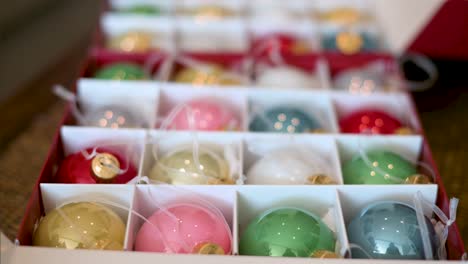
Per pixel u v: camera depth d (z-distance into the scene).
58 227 0.47
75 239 0.46
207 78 0.63
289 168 0.53
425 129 0.67
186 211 0.49
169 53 0.66
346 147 0.56
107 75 0.63
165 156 0.54
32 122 0.68
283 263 0.43
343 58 0.67
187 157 0.52
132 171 0.53
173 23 0.72
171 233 0.47
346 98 0.62
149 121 0.60
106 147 0.55
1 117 0.69
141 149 0.56
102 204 0.50
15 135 0.66
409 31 0.66
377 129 0.58
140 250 0.48
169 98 0.62
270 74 0.65
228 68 0.67
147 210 0.51
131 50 0.68
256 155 0.57
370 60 0.67
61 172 0.52
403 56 0.72
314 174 0.52
